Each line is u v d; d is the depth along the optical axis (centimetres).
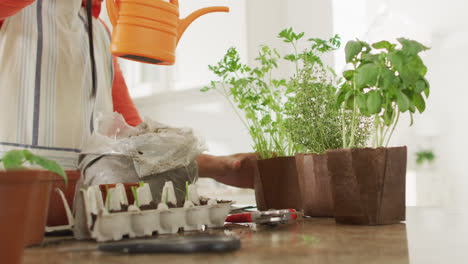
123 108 173
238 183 166
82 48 149
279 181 143
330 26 281
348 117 130
